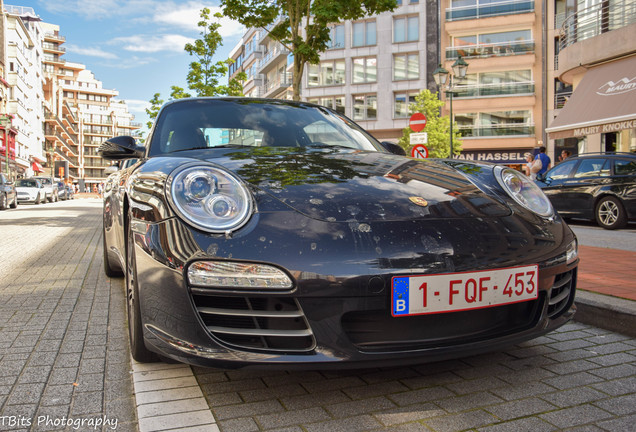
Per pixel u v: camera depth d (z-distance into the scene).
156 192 1.92
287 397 1.86
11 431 1.62
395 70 32.41
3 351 2.38
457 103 30.09
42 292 3.69
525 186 2.30
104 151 2.78
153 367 2.15
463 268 1.74
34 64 50.84
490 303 1.78
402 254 1.70
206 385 1.96
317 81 34.56
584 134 12.41
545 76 28.67
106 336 2.62
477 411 1.75
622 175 8.44
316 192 1.95
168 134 2.83
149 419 1.68
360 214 1.83
